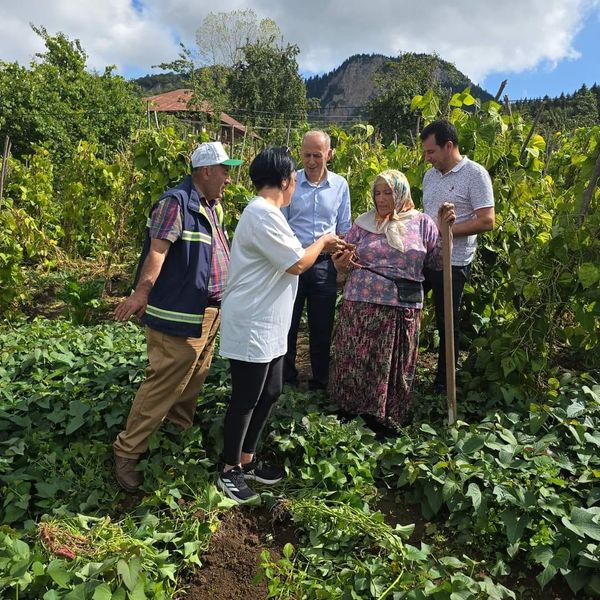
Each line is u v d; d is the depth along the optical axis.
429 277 4.08
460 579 2.48
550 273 3.94
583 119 21.22
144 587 2.41
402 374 3.65
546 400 3.91
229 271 2.92
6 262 6.67
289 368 4.33
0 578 2.34
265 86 39.28
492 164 4.73
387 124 32.22
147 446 3.21
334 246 3.18
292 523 3.03
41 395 3.78
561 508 2.85
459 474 3.07
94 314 6.89
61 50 27.03
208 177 3.05
